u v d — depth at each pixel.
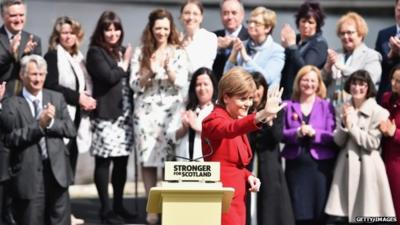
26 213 24.31
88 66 26.92
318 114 25.83
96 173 26.84
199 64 26.55
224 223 17.81
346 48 27.19
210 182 15.42
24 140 24.05
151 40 26.56
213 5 34.59
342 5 37.00
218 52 27.11
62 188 24.59
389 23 36.06
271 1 35.72
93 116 26.89
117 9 36.00
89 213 28.08
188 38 26.88
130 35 35.72
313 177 25.55
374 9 36.22
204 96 25.33
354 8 36.78
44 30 35.19
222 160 18.08
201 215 15.19
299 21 27.59
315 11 27.45
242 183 18.17
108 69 26.64
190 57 26.55
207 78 25.34
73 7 35.66
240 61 26.06
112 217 26.78
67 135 24.62
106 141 26.67
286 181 25.70
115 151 26.67
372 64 26.77
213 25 34.50
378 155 25.44
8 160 24.25
